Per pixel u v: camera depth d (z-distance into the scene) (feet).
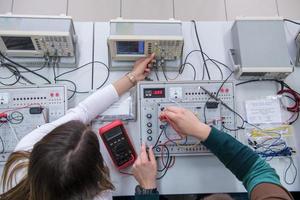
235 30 5.15
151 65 5.02
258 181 2.78
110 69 5.12
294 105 4.93
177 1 8.49
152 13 8.32
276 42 4.96
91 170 2.47
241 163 3.11
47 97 4.60
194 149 4.54
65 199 2.42
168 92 4.64
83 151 2.41
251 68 4.77
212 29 5.44
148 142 4.51
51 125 3.85
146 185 3.82
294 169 4.62
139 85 4.65
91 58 5.17
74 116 4.17
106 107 4.61
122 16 8.23
